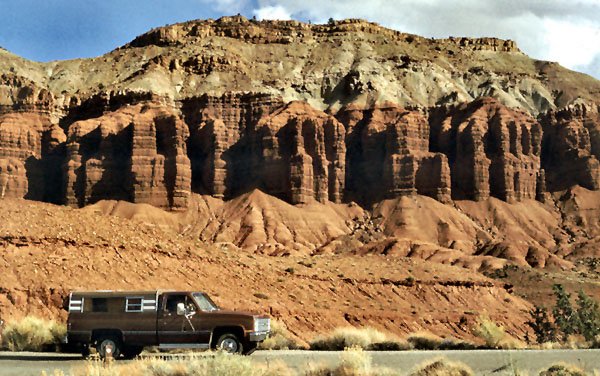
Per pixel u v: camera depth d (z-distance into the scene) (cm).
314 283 7075
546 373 2291
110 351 2727
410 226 18875
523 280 11600
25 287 4466
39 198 19600
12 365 2581
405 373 2327
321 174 19850
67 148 19762
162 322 2730
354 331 3803
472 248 18175
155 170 19138
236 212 18888
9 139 19738
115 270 4997
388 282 8075
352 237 18238
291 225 18462
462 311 7831
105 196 19162
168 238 6016
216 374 1928
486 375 2364
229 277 5934
